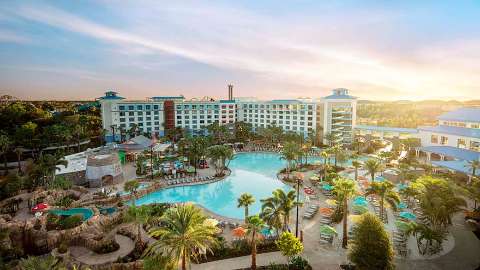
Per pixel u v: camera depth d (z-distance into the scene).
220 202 61.88
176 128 136.50
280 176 79.69
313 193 61.09
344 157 83.88
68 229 41.84
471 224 44.59
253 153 112.12
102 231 44.50
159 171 80.38
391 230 43.53
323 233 40.69
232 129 154.38
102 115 134.50
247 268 34.16
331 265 34.38
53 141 104.25
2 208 49.72
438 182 43.25
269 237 39.97
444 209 37.44
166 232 27.48
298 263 33.94
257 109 157.12
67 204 54.00
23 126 97.75
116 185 69.38
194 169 83.94
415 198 50.34
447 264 34.31
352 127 128.75
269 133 124.62
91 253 38.50
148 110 143.62
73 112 153.62
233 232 39.19
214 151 79.94
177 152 101.25
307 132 135.38
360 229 29.83
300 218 48.41
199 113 153.88
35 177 60.69
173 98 162.50
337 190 39.09
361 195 57.03
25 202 54.16
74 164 74.81
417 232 37.81
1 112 115.00
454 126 93.25
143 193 64.69
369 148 111.38
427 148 88.31
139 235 38.69
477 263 34.44
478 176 59.16
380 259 27.92
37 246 39.94
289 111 142.00
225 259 36.19
